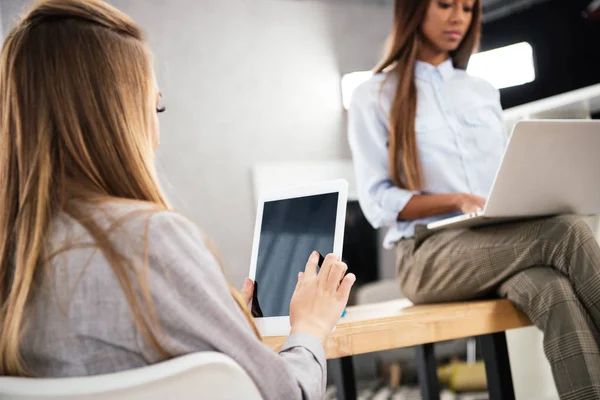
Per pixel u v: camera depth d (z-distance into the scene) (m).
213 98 5.00
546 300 1.60
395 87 2.29
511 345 2.43
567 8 5.30
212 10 5.07
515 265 1.73
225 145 4.99
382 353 4.41
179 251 0.75
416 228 2.03
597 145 1.68
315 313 0.94
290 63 5.31
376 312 1.80
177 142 4.85
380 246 5.25
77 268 0.74
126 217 0.74
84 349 0.73
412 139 2.22
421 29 2.35
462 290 1.88
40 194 0.78
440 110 2.36
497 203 1.67
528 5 5.40
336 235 1.21
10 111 0.84
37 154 0.80
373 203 2.21
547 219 1.71
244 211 4.98
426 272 1.98
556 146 1.64
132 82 0.84
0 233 0.83
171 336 0.73
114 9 0.88
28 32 0.84
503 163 1.61
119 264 0.72
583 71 5.28
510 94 5.50
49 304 0.75
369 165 2.26
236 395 0.67
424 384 1.82
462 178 2.31
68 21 0.84
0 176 0.84
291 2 5.36
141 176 0.82
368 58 5.61
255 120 5.12
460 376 4.13
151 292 0.72
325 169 5.30
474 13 2.43
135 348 0.73
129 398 0.64
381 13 5.70
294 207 1.29
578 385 1.51
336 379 1.68
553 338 1.57
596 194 1.77
